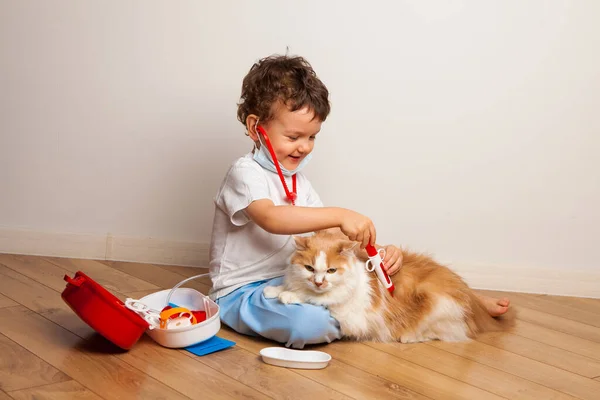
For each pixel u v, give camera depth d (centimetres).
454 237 240
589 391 146
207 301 167
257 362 150
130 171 239
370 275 166
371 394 136
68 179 238
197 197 240
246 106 176
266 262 176
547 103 232
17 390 125
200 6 231
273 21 231
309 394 133
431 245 240
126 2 231
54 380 131
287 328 158
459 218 239
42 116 235
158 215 241
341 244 156
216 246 182
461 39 231
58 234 238
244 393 131
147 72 234
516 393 142
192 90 235
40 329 160
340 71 232
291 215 158
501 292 235
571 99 232
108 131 236
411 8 229
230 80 234
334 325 162
